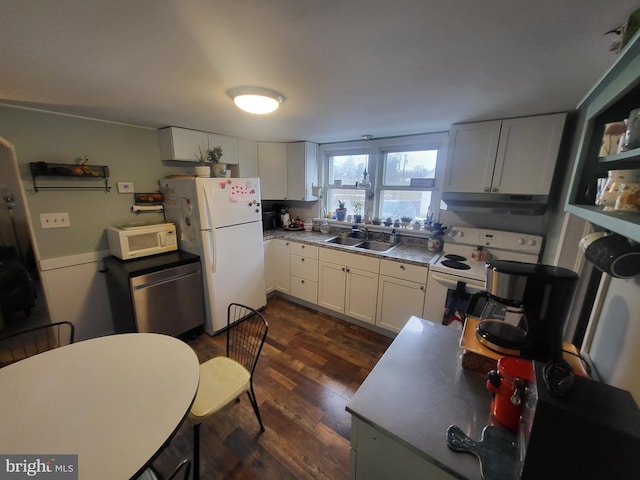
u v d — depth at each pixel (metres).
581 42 0.98
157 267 2.24
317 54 1.11
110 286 2.47
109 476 0.78
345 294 2.89
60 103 1.83
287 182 3.57
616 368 0.88
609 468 0.53
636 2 0.75
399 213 3.20
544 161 1.92
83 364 1.23
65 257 2.26
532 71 1.24
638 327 0.80
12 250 2.78
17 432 0.90
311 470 1.43
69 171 2.12
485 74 1.29
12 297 2.65
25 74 1.33
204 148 2.80
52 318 2.25
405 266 2.43
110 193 2.46
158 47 1.06
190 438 1.60
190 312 2.54
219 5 0.80
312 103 1.76
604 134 0.84
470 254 2.47
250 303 2.97
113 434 0.90
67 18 0.86
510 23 0.88
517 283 0.94
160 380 1.14
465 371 1.07
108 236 2.44
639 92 0.77
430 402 0.92
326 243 3.00
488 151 2.12
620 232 0.53
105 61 1.18
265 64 1.21
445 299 2.25
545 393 0.59
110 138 2.40
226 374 1.54
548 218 2.19
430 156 2.88
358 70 1.26
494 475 0.68
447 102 1.71
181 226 2.63
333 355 2.39
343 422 1.72
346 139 3.24
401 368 1.09
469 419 0.86
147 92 1.59
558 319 0.94
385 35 0.97
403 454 0.83
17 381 1.12
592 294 1.25
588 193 0.94
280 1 0.78
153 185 2.73
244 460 1.47
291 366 2.24
